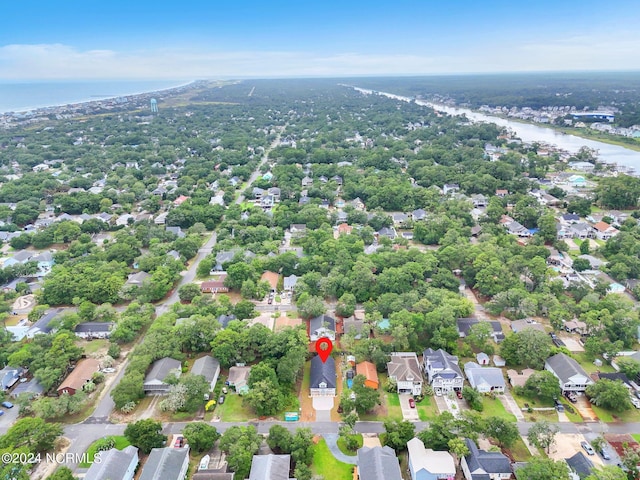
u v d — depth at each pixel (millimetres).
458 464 92062
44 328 137375
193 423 97188
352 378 117375
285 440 92000
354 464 92125
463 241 190000
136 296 158125
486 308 147625
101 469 84250
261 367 111688
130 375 111125
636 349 129125
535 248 182750
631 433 99750
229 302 148875
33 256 189375
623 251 179500
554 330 138625
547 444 93250
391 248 187625
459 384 113250
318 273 163500
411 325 128125
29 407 105000
